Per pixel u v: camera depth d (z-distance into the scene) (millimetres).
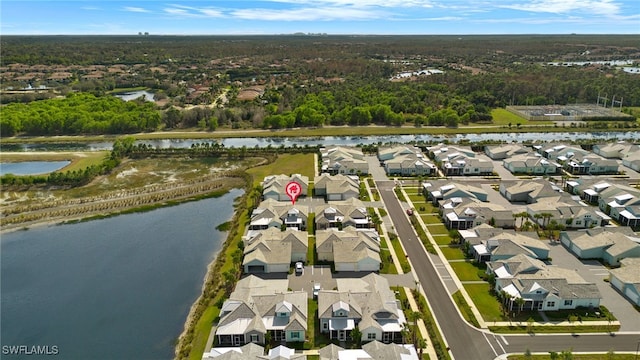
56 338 75750
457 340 71188
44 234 114312
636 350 68375
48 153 182000
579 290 78938
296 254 96688
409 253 98938
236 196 138375
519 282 80938
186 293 88062
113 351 72500
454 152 163000
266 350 70000
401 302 81000
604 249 95188
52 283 91938
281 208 116188
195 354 69312
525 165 152500
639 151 159500
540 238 105438
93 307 84062
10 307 84312
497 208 113188
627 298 81625
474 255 96438
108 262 100250
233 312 74125
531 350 68625
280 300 76438
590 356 67125
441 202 121562
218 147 179500
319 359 66000
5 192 140750
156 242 109312
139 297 86938
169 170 161000
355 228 104438
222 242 108688
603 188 125562
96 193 139625
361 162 154250
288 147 182000
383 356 63000
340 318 73750
